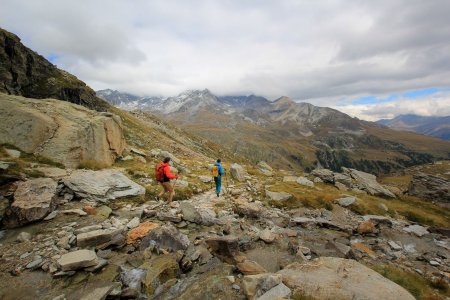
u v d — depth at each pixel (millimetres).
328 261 9391
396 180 108438
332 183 33625
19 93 47094
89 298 7285
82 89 65312
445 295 10211
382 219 19531
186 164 35625
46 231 11031
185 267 9438
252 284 7574
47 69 58344
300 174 42281
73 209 12953
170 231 11109
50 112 21234
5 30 48469
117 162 25344
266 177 33625
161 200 16859
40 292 7582
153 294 7926
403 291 7746
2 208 11336
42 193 12891
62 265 8234
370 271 8828
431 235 18594
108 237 10430
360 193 30625
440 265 13648
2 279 8039
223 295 7484
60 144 19203
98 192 14961
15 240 10156
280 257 11148
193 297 7418
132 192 16359
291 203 21469
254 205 17562
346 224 18172
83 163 19609
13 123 18172
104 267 8938
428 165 130625
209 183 25328
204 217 14258
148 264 9086
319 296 7258
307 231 15758
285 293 7195
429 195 35562
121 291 7770
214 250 10727
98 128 22703
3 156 15766
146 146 57875
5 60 46156
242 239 12148
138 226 12055
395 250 15273
